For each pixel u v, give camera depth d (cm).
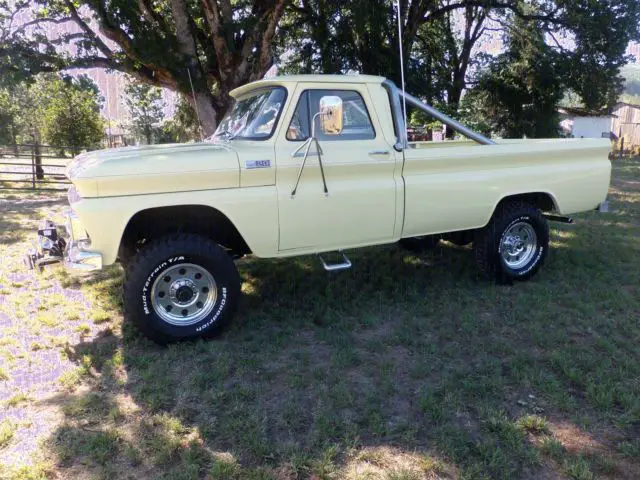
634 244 719
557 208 564
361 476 268
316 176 439
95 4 1224
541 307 486
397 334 431
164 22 1388
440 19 2453
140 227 433
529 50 2478
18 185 1552
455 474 271
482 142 530
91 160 397
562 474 271
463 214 508
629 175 1648
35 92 3200
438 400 334
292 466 273
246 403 333
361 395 344
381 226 472
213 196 404
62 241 443
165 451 283
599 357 388
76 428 308
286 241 437
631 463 279
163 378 362
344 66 1780
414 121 1688
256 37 1356
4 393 347
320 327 454
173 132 2317
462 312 476
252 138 440
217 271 416
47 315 480
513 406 330
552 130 2870
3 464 276
